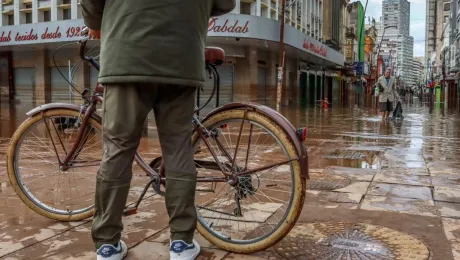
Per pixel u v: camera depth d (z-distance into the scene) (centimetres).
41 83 2947
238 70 2641
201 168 301
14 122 1367
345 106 3478
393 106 1608
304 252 279
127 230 319
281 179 443
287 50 2795
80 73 2652
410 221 344
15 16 3039
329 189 448
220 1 275
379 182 483
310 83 3862
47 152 431
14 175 344
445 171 554
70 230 321
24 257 271
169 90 258
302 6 3575
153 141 834
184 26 247
